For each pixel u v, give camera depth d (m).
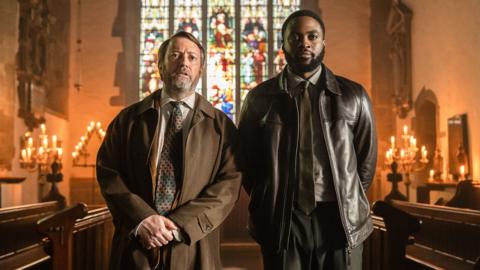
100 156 3.12
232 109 16.14
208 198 2.87
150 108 3.07
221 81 16.22
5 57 10.70
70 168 15.52
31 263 5.35
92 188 15.38
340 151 2.95
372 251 5.94
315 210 2.92
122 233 2.91
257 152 3.11
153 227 2.71
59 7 14.59
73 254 5.38
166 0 16.55
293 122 2.96
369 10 16.05
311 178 2.90
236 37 16.41
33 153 11.22
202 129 3.05
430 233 6.03
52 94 14.13
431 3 11.77
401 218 3.86
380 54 15.32
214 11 16.52
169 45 3.07
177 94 3.07
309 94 3.04
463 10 9.84
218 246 3.06
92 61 16.05
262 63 16.33
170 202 2.91
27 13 11.24
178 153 2.99
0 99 10.57
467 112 9.74
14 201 10.96
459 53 10.12
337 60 16.05
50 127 13.77
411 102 13.32
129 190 2.93
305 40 2.97
